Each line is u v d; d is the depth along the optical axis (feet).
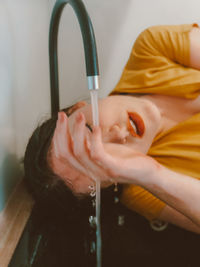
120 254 2.96
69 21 3.55
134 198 2.77
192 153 2.64
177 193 1.96
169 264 2.91
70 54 3.69
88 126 2.09
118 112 2.23
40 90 3.10
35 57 2.89
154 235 3.10
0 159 1.97
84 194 2.27
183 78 2.67
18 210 2.16
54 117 2.36
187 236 3.08
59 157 1.85
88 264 2.54
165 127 2.84
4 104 2.01
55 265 2.25
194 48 2.72
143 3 3.56
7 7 2.05
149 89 2.73
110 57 3.79
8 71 2.07
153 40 2.87
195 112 2.83
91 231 2.60
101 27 3.65
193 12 3.62
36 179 2.19
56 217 2.43
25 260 1.99
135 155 1.91
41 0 3.18
